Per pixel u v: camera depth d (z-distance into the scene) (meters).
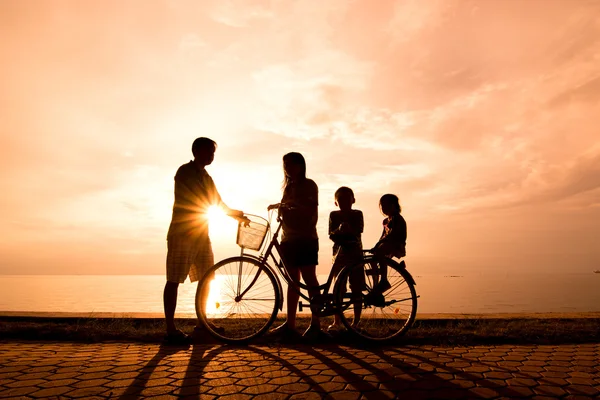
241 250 4.35
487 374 2.97
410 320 4.13
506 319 4.97
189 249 4.29
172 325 4.10
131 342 4.15
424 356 3.51
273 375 2.97
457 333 4.29
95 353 3.66
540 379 2.86
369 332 4.20
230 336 4.18
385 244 4.49
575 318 5.04
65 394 2.57
